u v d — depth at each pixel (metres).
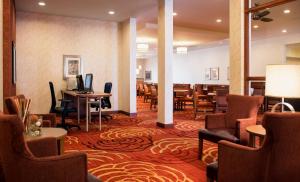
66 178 1.80
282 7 5.46
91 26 8.45
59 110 6.07
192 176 3.11
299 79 2.43
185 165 3.52
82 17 8.21
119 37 8.91
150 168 3.39
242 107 3.68
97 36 8.55
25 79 7.63
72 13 7.70
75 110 6.24
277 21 7.10
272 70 2.58
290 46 9.21
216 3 6.50
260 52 10.33
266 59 10.07
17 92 7.52
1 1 3.84
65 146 4.51
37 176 1.72
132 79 8.31
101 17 8.19
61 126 6.00
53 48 7.95
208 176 2.42
